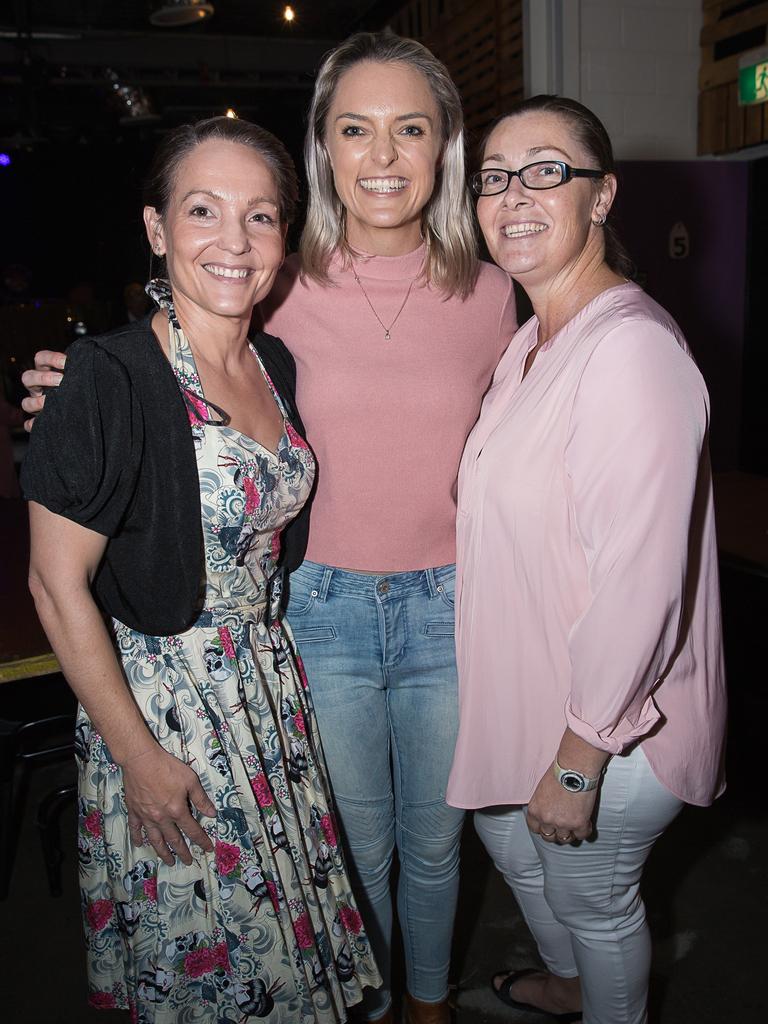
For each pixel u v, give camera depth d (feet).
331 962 5.33
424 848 6.04
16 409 14.44
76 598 4.31
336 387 5.50
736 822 8.83
